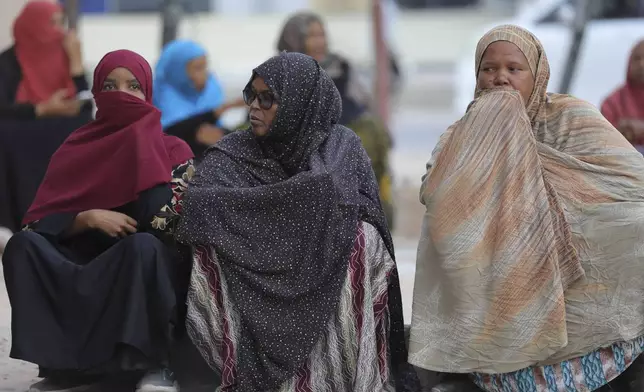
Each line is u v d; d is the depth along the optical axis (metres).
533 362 10.53
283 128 11.25
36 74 20.02
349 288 10.88
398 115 54.78
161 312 10.68
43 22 19.92
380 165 21.59
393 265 11.30
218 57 62.56
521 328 10.46
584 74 37.00
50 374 11.69
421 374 11.67
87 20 62.19
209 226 10.81
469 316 10.62
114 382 11.80
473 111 10.86
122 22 61.91
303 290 10.74
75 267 11.06
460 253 10.59
